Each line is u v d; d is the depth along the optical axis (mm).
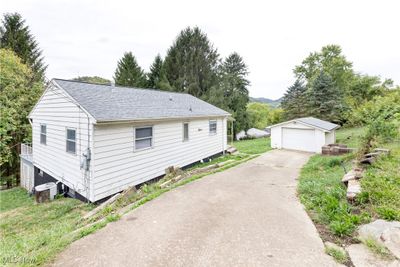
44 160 9930
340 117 25531
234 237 3385
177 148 10406
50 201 7730
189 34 30000
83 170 7270
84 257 2889
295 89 30547
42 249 3078
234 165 10188
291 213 4324
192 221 3979
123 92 10320
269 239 3307
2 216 6578
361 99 31594
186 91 28734
